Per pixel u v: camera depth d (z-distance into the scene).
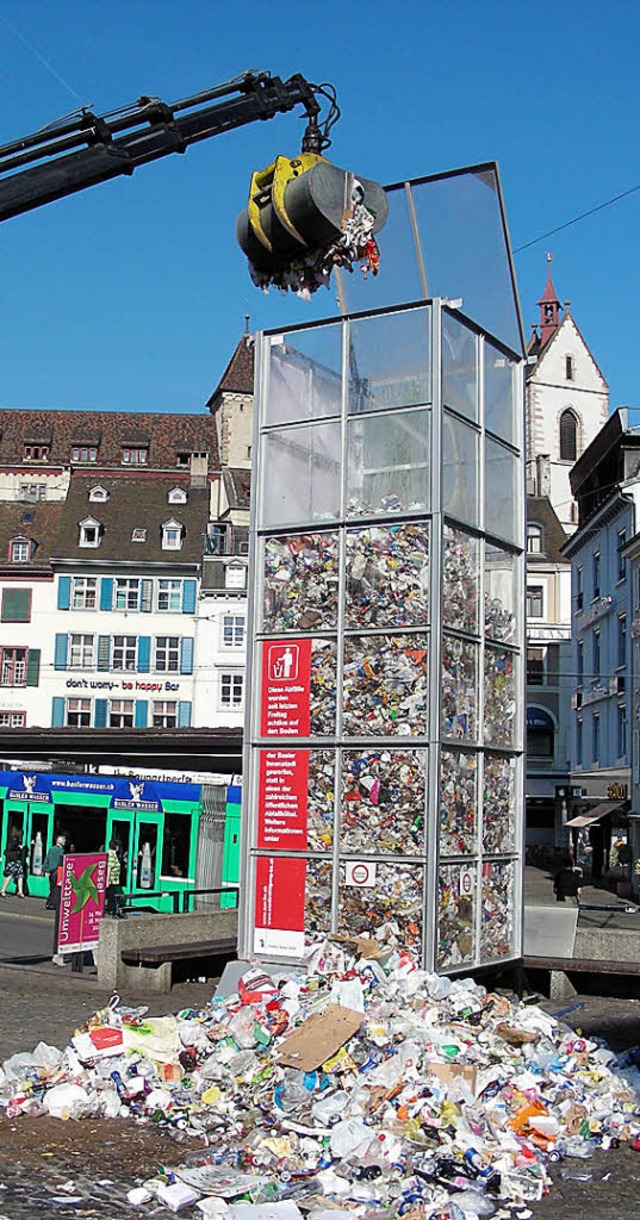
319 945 12.01
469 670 12.77
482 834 12.80
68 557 63.84
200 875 30.36
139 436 92.38
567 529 100.25
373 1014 10.00
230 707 63.06
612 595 51.28
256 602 13.33
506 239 13.85
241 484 83.81
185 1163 8.20
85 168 8.72
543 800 68.94
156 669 63.41
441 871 12.16
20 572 64.25
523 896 13.52
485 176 13.64
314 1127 8.55
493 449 13.48
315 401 13.26
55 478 89.50
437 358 12.46
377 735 12.38
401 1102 8.67
